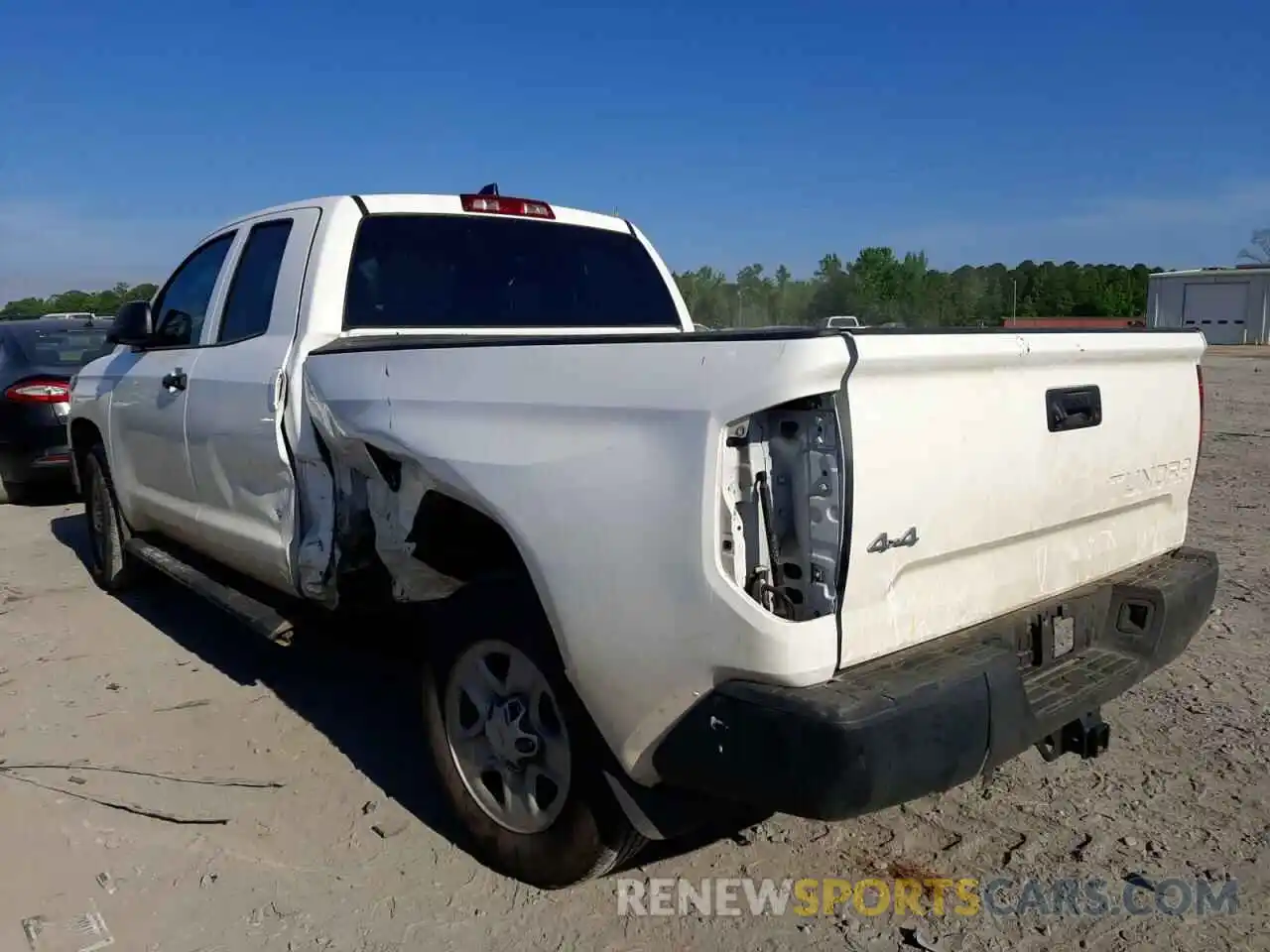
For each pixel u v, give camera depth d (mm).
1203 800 3748
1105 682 3057
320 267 4184
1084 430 3100
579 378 2752
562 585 2766
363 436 3504
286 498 4137
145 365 5523
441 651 3373
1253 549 7262
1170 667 5020
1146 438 3393
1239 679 4855
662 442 2527
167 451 5176
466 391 3104
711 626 2443
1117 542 3410
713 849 3473
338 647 5457
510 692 3205
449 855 3438
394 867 3369
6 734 4391
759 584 2445
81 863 3371
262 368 4207
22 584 6879
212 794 3850
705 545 2436
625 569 2604
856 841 3518
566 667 2811
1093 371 3148
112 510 6344
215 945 2955
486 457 2979
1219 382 23594
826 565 2398
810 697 2348
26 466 9539
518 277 4727
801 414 2406
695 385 2475
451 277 4520
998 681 2588
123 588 6516
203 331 5012
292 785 3932
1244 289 47094
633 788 2846
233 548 4613
